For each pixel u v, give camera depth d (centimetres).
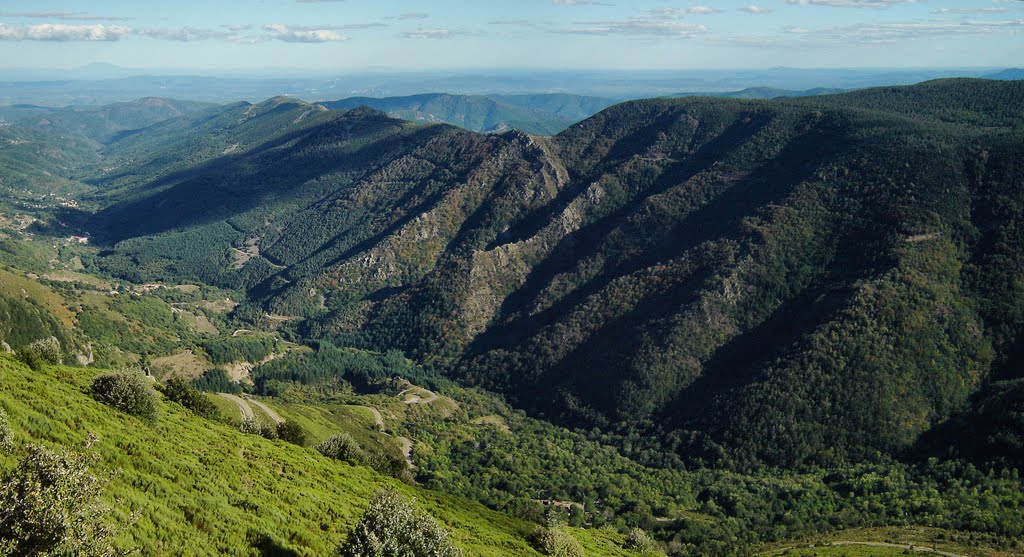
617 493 12400
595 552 6931
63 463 2264
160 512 3108
